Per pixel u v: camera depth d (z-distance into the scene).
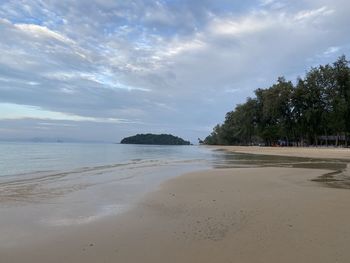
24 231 5.47
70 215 6.55
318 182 11.37
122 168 17.62
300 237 4.88
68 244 4.80
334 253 4.25
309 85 49.41
